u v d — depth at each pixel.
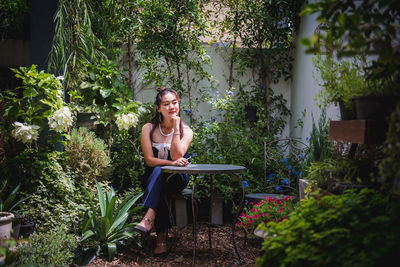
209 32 5.08
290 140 4.39
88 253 2.95
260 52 5.13
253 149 4.52
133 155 4.47
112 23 4.51
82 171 3.70
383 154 1.92
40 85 3.44
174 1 4.81
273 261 1.63
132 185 4.38
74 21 3.90
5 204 2.92
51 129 3.57
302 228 1.61
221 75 5.25
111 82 4.25
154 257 3.01
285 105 5.29
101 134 4.39
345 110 2.15
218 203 4.12
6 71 5.22
